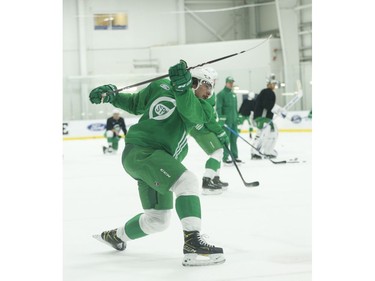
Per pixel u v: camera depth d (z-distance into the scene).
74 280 3.54
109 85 4.20
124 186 8.46
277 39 25.25
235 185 8.10
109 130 15.15
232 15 28.61
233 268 3.73
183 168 3.75
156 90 4.04
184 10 27.64
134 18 26.78
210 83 4.06
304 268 3.69
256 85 23.45
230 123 10.88
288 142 16.47
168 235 4.86
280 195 7.02
